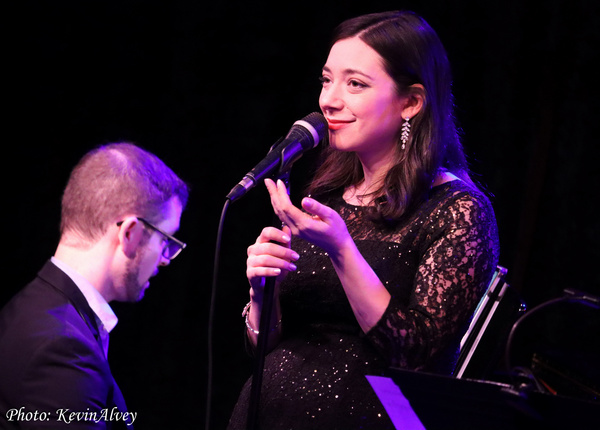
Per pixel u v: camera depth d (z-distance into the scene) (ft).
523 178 30.01
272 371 15.70
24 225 33.35
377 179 16.72
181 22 32.55
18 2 32.60
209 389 13.99
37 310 13.74
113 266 14.66
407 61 15.94
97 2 32.78
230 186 32.78
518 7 29.66
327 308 15.75
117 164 14.79
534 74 29.76
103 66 32.96
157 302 33.17
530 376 11.77
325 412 14.87
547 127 29.58
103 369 13.66
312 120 15.47
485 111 30.12
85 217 14.56
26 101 32.96
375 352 15.21
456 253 14.88
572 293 13.70
